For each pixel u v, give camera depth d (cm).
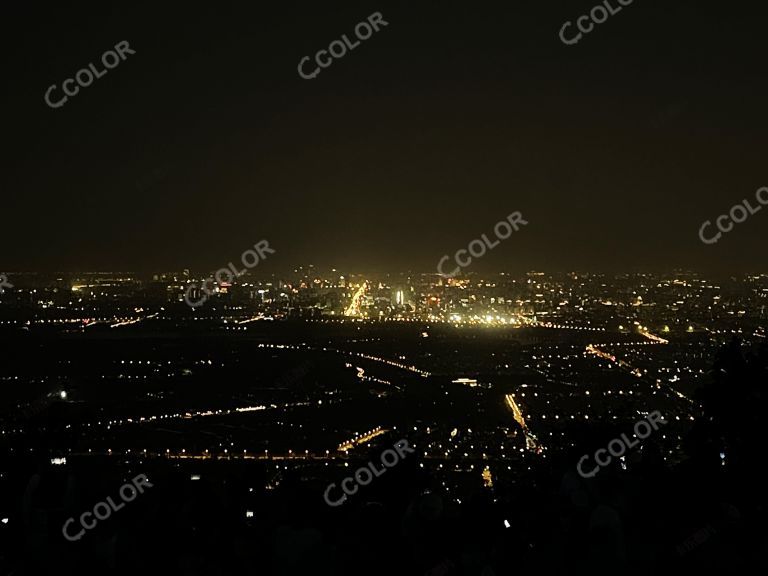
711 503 464
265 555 402
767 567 430
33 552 411
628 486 452
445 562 403
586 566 383
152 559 406
